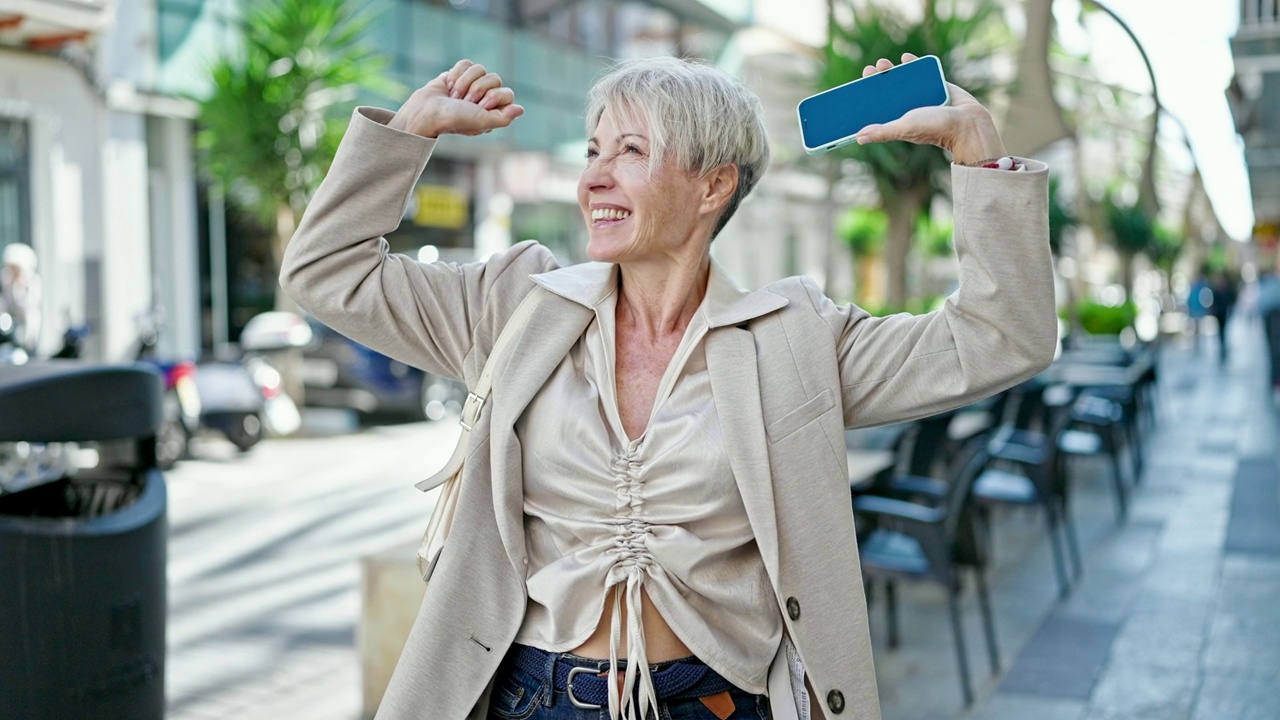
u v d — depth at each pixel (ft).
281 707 13.16
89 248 39.68
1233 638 15.34
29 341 30.35
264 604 17.57
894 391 5.43
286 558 20.63
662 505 5.24
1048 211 5.03
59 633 7.68
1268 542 21.12
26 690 7.58
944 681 14.02
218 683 14.01
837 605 5.23
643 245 5.33
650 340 5.58
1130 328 63.05
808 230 101.60
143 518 8.29
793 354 5.34
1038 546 21.53
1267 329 47.91
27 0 31.94
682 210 5.35
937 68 5.24
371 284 5.56
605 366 5.40
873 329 5.53
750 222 91.30
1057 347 5.17
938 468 20.84
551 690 5.33
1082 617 16.67
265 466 31.37
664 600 5.19
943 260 85.81
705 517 5.22
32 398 7.93
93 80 39.24
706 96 5.31
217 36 43.57
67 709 7.73
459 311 5.68
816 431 5.26
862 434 21.04
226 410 32.24
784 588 5.20
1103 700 13.19
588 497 5.26
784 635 5.43
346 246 5.53
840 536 5.26
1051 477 18.19
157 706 8.45
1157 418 41.06
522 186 61.62
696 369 5.42
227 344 46.42
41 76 37.65
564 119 65.57
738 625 5.32
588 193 5.42
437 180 58.18
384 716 5.40
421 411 40.68
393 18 52.13
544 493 5.40
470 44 57.52
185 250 44.45
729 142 5.34
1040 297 5.05
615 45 70.54
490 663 5.39
